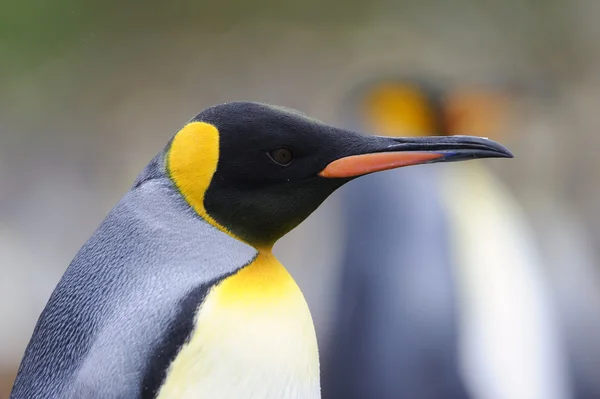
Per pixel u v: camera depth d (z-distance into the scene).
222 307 4.93
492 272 6.63
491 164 9.67
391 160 4.98
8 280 10.36
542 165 10.09
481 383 6.46
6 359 8.58
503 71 8.61
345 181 4.98
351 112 7.43
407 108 7.36
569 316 7.01
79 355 4.91
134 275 4.93
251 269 4.96
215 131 4.96
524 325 6.58
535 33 18.98
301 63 19.39
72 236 14.02
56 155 16.80
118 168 16.61
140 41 20.39
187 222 4.96
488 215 6.84
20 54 19.44
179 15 21.28
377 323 6.60
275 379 4.93
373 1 20.80
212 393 4.91
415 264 6.61
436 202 6.72
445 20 19.69
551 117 10.61
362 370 6.61
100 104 18.66
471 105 7.68
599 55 18.30
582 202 13.12
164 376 4.90
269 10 21.48
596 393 6.78
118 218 4.97
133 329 4.90
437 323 6.48
